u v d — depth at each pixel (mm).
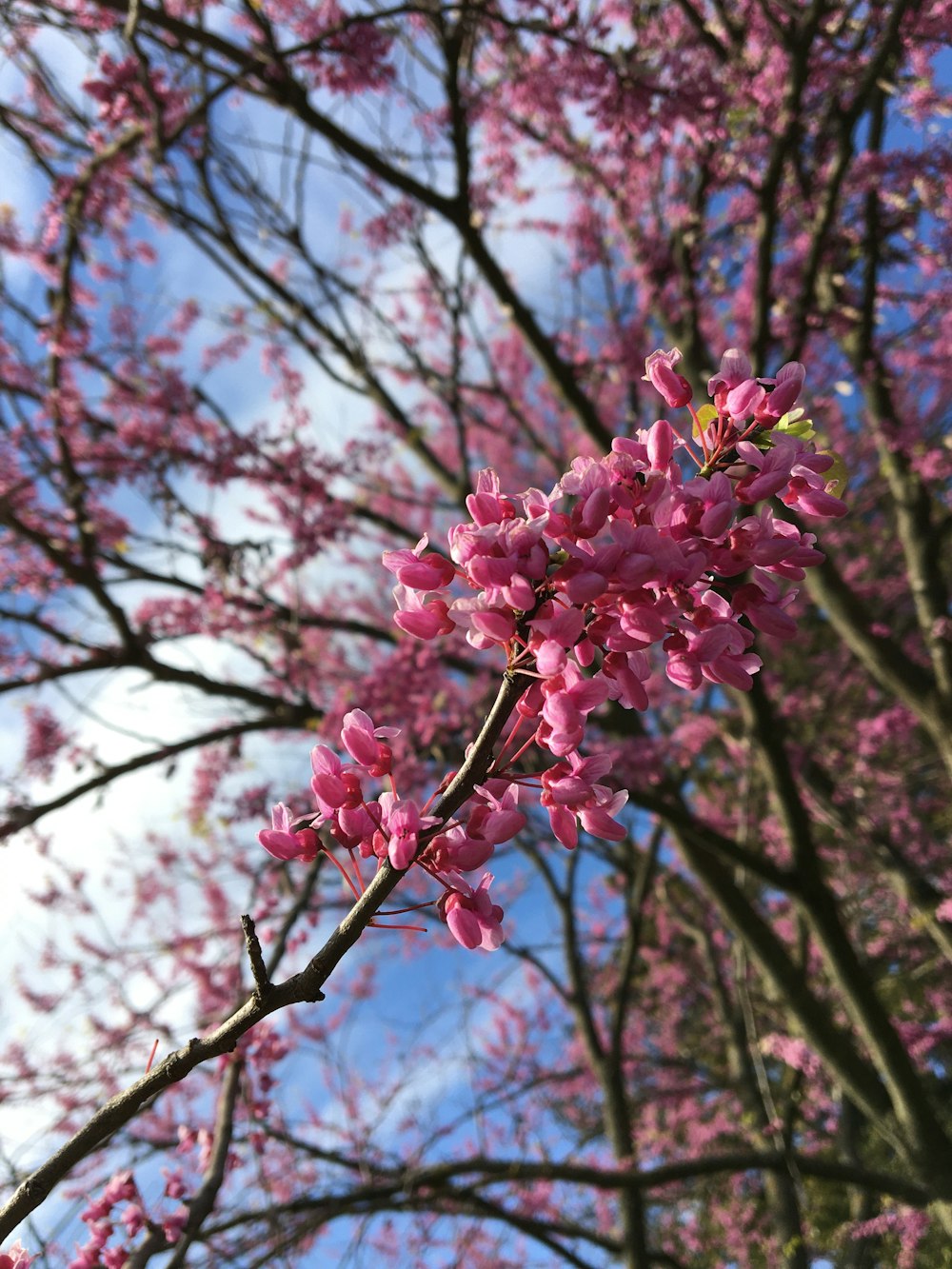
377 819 1280
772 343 6473
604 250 8039
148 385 6570
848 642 6617
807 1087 8492
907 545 6582
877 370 6586
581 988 8469
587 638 1213
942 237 6074
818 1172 5793
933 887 7441
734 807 10281
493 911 1240
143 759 5766
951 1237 5402
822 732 8312
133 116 5371
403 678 5660
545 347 6562
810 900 5988
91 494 6426
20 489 6102
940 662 6102
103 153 5703
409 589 1278
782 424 1334
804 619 10766
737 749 8812
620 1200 6941
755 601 1258
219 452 6266
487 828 1257
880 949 8750
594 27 5043
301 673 6578
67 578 6082
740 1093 8203
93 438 6445
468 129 6066
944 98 5516
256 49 5098
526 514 1203
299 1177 6426
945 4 5098
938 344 7461
